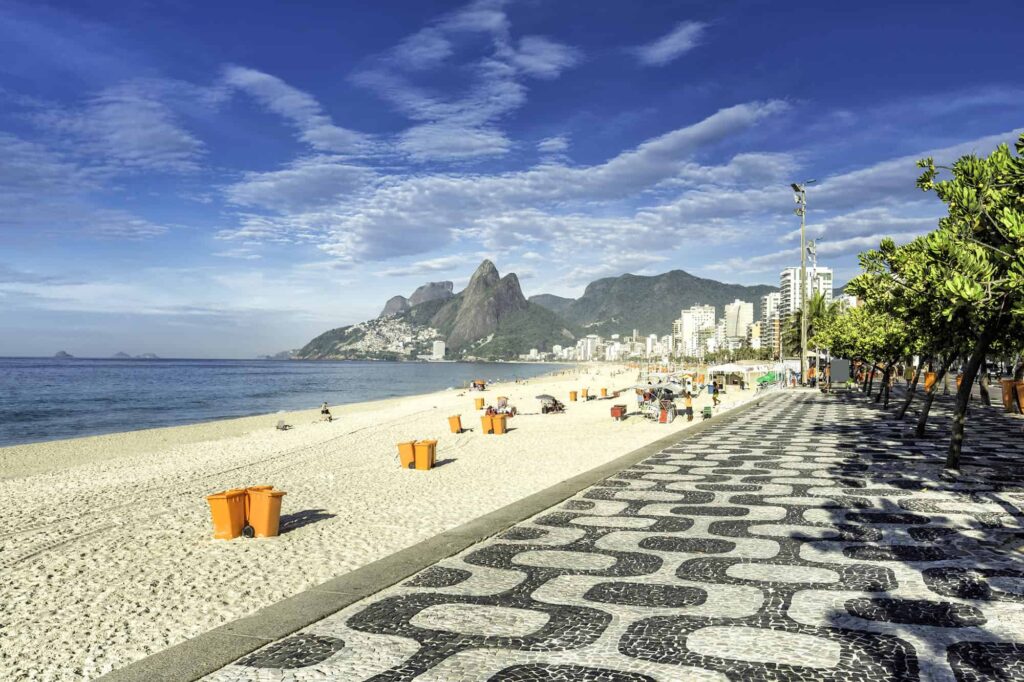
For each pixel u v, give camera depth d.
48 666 5.95
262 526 10.77
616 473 14.70
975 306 9.69
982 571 6.77
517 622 5.78
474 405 51.59
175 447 30.00
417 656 5.09
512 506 10.98
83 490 17.89
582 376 163.12
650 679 4.54
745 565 7.34
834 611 5.79
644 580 6.91
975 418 24.09
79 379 122.31
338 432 33.56
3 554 10.55
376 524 11.54
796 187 48.59
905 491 11.26
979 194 10.67
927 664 4.66
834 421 24.89
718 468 14.88
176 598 7.85
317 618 5.99
